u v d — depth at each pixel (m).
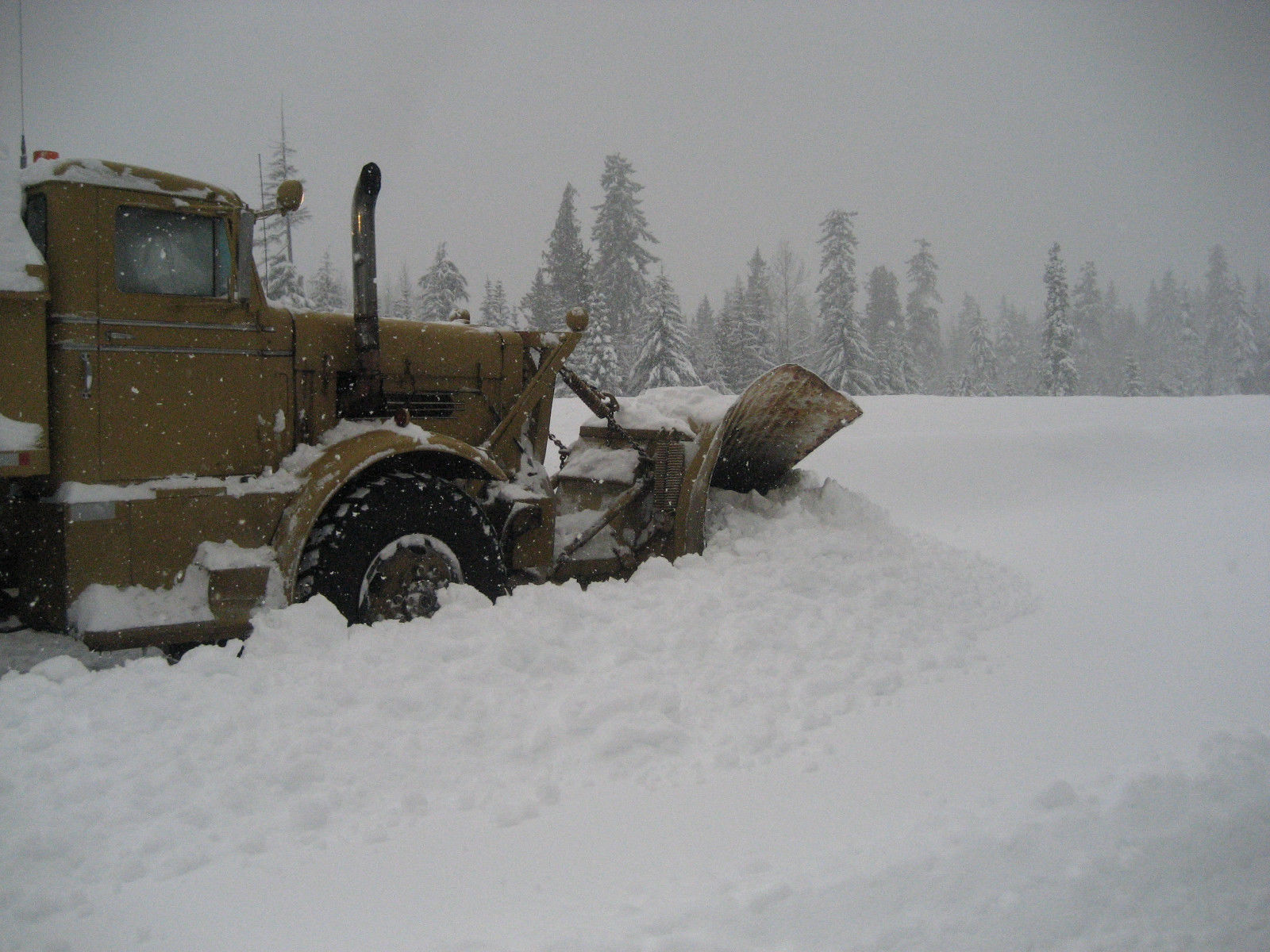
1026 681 4.61
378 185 4.81
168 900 2.62
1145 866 2.74
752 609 5.17
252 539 4.46
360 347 4.86
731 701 4.08
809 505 6.98
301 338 4.82
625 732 3.62
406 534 4.68
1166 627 5.72
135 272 4.34
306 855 2.86
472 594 4.70
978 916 2.49
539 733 3.63
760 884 2.64
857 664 4.61
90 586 4.09
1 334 3.88
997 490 12.48
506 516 5.40
